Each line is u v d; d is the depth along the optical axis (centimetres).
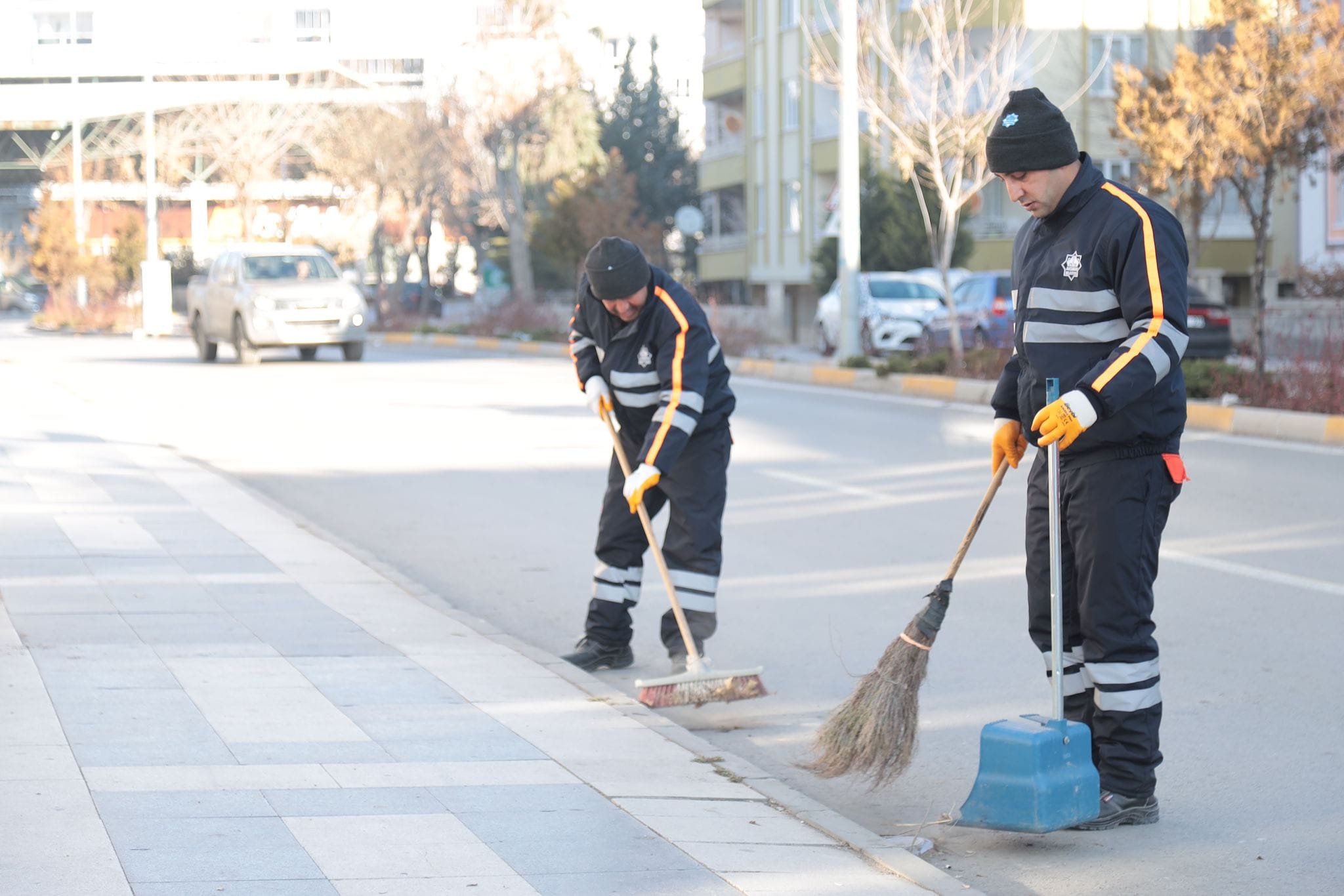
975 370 2177
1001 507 1188
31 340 4116
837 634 807
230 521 1086
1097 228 487
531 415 1878
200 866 426
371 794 501
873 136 3192
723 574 960
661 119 6775
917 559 999
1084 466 495
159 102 4678
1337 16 1862
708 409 692
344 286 2875
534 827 475
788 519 1150
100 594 825
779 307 4747
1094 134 3606
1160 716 514
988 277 2761
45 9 5775
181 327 4825
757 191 4912
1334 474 1323
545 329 3531
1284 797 546
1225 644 761
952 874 482
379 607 818
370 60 5559
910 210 3647
